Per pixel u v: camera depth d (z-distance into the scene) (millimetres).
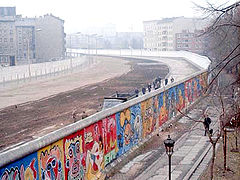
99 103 40625
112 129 20344
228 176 17938
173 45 152875
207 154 21562
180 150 22734
